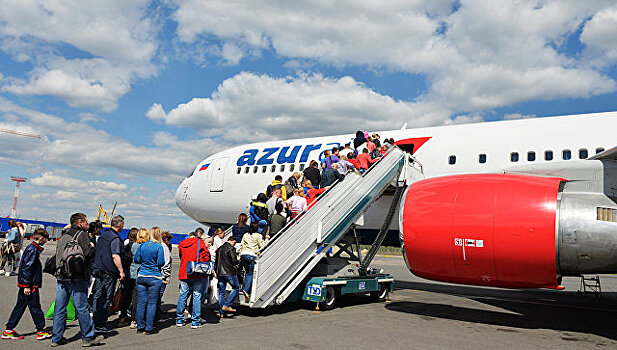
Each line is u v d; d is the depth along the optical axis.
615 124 10.95
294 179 11.35
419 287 14.47
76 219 6.00
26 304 6.12
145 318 7.00
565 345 6.42
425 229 8.25
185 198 20.09
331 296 9.23
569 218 7.16
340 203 9.84
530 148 11.76
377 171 10.94
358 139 13.43
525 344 6.42
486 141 12.59
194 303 7.11
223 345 5.92
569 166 8.01
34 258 6.08
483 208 7.75
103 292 6.38
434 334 6.91
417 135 14.25
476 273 7.90
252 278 8.12
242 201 17.55
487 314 9.17
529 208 7.43
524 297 12.45
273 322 7.64
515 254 7.43
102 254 6.40
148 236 6.82
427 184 8.75
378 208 13.88
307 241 8.99
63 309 5.82
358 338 6.47
